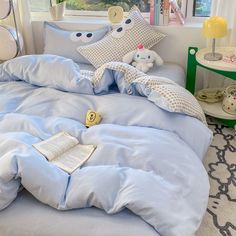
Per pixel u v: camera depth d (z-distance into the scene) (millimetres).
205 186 1328
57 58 2029
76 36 2549
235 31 2369
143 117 1614
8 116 1627
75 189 1146
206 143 1657
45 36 2654
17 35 2568
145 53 2322
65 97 1843
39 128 1543
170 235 1060
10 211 1119
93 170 1218
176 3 2551
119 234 1031
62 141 1451
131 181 1159
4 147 1324
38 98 1843
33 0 2869
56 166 1278
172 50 2576
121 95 1827
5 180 1115
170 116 1644
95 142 1443
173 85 1795
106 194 1118
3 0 2385
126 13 2785
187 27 2484
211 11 2426
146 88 1768
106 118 1655
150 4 2496
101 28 2613
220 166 1946
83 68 2428
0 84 2076
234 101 2221
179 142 1506
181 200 1188
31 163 1164
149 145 1376
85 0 2816
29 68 2012
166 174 1277
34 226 1067
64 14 2871
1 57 2574
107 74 1887
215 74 2545
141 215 1082
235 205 1654
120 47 2400
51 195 1124
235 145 2145
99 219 1081
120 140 1422
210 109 2301
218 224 1541
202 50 2375
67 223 1068
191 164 1373
